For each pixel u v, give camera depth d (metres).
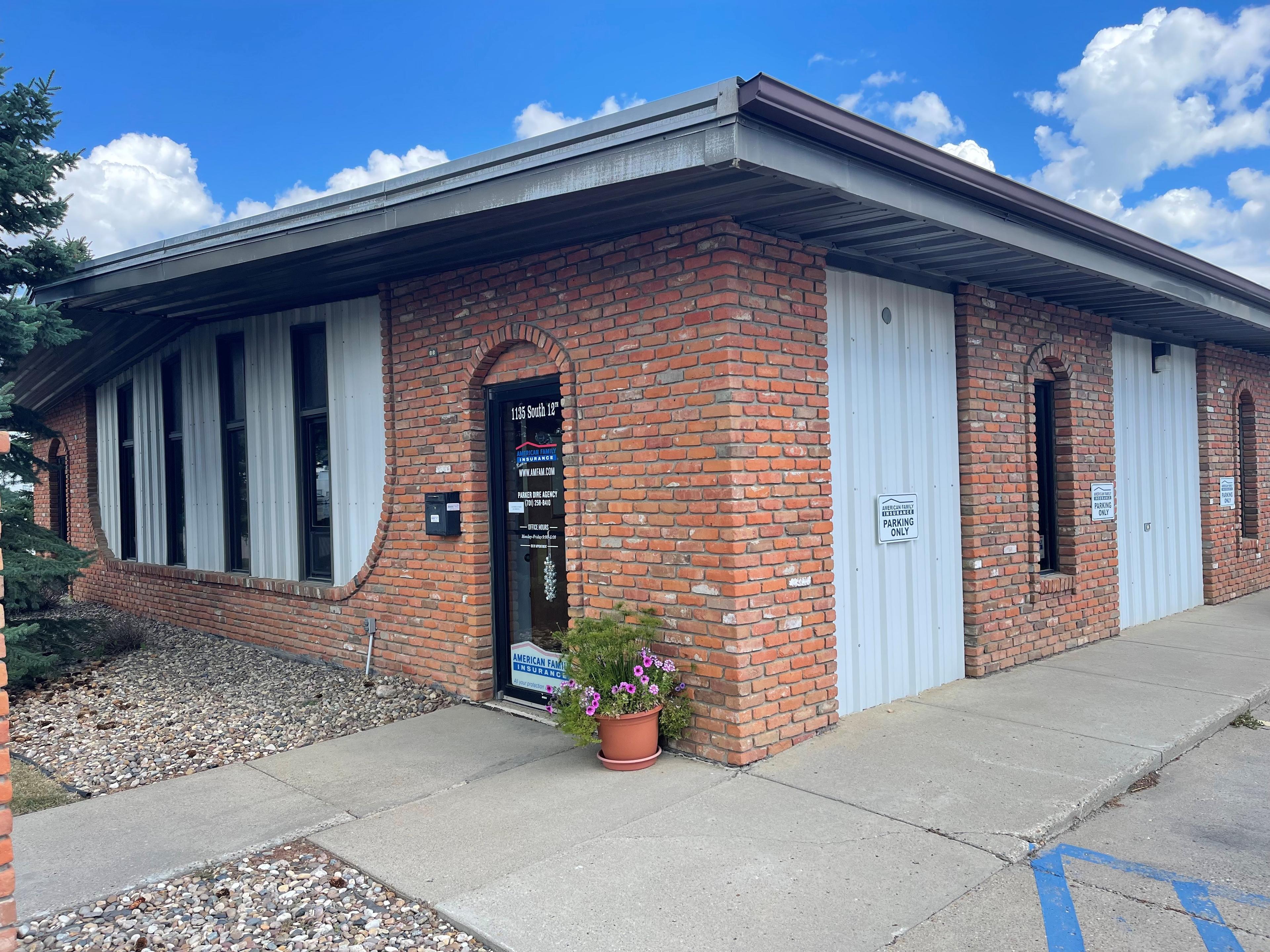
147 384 11.38
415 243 5.92
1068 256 6.40
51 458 14.95
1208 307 8.37
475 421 6.87
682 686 5.39
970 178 5.17
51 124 8.11
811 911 3.56
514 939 3.40
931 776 4.94
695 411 5.27
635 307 5.59
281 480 8.95
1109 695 6.54
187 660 8.95
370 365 7.88
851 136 4.38
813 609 5.62
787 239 5.53
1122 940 3.35
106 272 7.74
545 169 4.77
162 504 11.12
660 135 4.26
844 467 6.09
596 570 5.88
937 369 6.95
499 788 5.05
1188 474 10.47
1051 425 8.39
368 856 4.21
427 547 7.30
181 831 4.62
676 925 3.47
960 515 7.16
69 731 6.70
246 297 8.09
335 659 8.30
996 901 3.63
